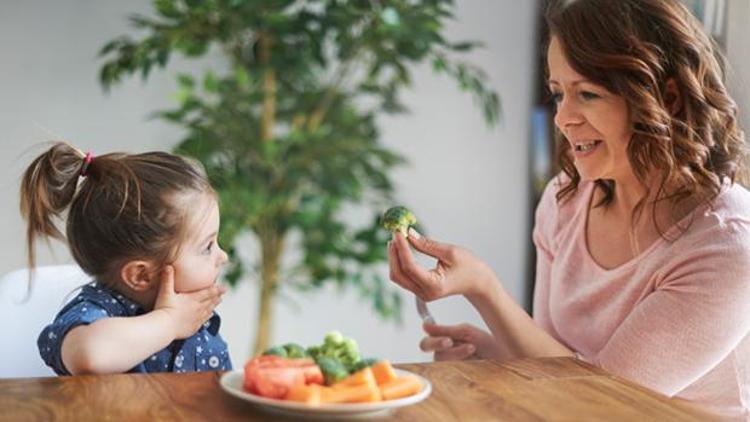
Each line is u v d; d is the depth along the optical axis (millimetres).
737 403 1604
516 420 1091
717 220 1499
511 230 3160
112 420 1056
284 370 1094
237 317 3004
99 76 2859
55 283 1676
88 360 1304
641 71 1440
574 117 1511
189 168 1578
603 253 1665
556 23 1523
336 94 2873
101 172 1532
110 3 2861
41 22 2807
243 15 2631
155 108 2916
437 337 1744
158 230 1491
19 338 1625
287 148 2795
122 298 1520
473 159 3123
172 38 2648
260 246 2975
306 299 3064
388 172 3064
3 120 2791
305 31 2684
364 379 1076
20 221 2801
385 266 3102
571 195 1773
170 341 1434
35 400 1129
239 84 2707
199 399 1143
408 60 2924
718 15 2215
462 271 1548
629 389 1248
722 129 1551
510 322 1561
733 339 1495
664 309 1483
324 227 2818
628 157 1496
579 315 1691
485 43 3098
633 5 1495
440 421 1076
